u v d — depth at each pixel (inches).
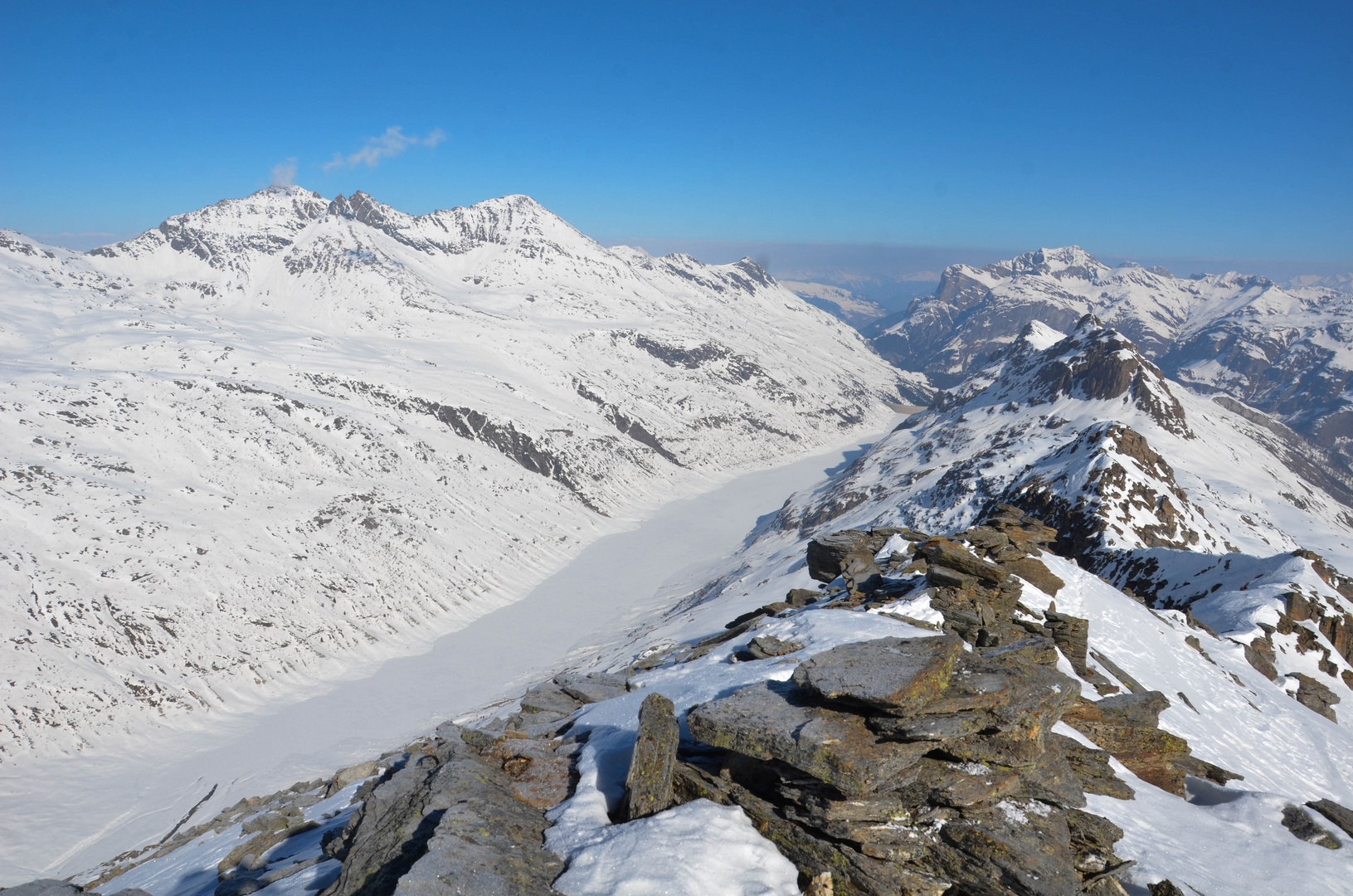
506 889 407.2
